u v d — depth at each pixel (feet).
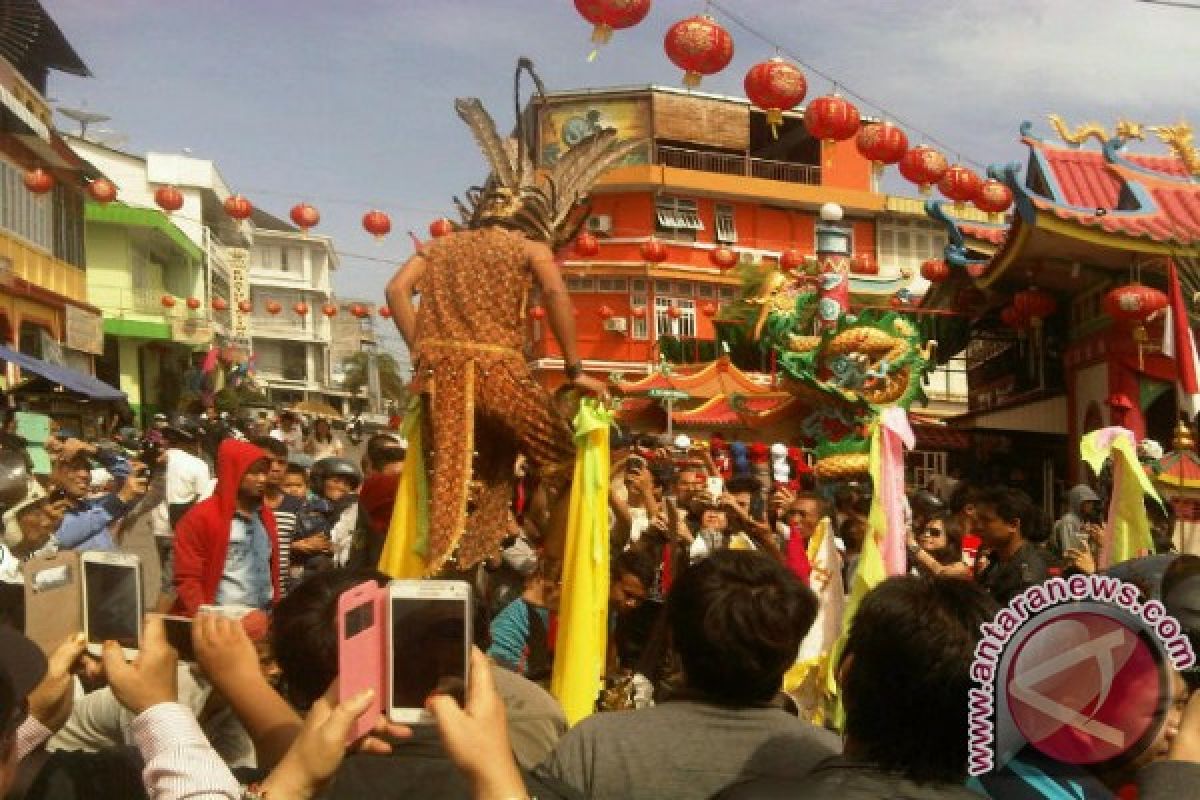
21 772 9.07
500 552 20.65
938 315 81.41
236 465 21.86
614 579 20.43
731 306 98.84
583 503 17.93
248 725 8.33
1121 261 64.34
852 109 43.06
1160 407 69.31
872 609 8.19
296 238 225.15
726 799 7.79
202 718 12.91
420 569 18.67
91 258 131.23
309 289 226.58
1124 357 66.59
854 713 8.24
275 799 7.11
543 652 19.52
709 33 35.65
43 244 96.78
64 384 73.46
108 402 97.45
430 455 19.30
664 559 21.30
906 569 22.50
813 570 22.52
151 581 39.09
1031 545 20.38
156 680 8.20
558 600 19.39
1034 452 81.15
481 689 7.38
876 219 152.25
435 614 7.52
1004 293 76.64
